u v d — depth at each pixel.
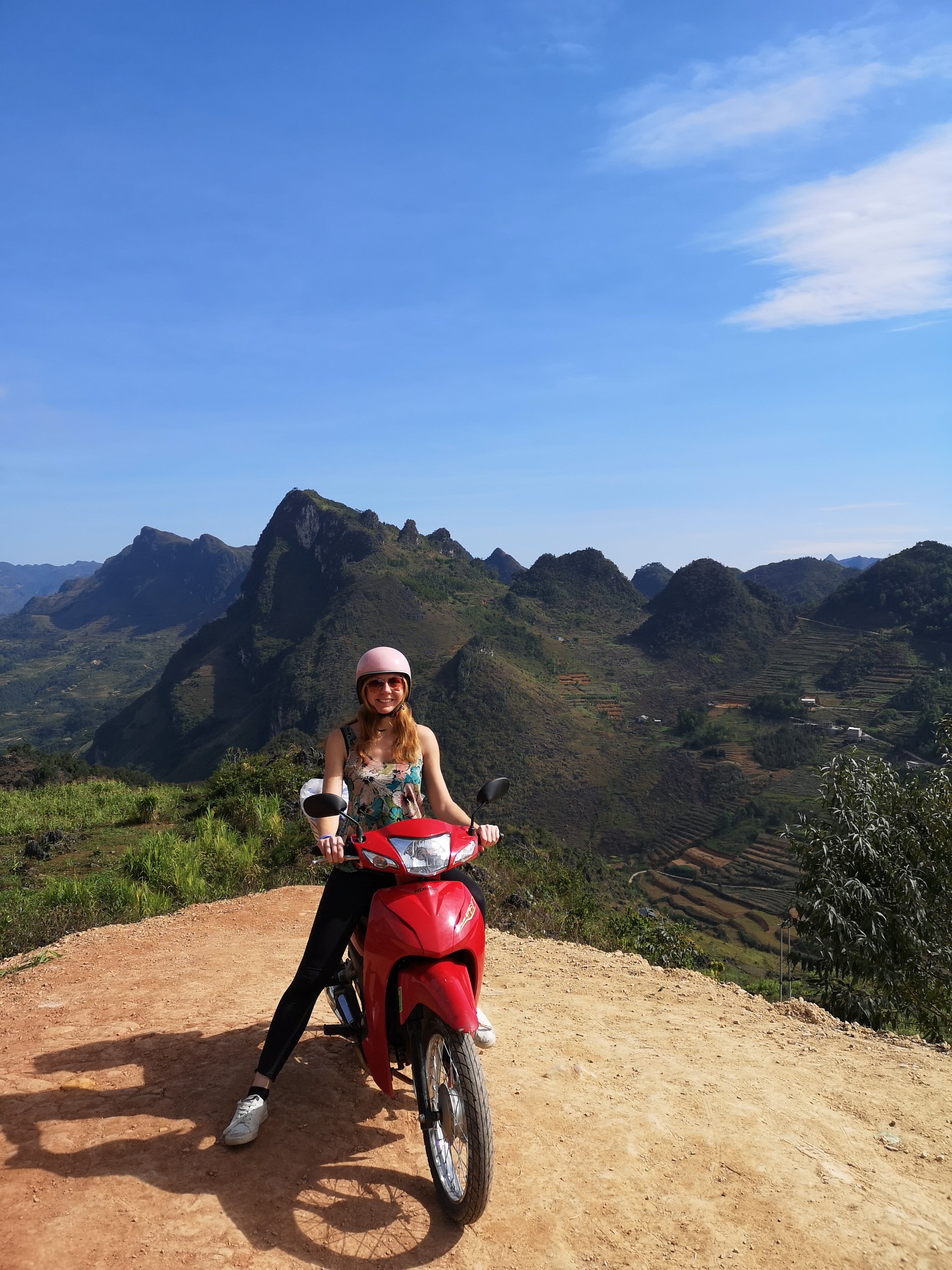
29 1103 3.27
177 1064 3.67
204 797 17.64
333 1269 2.40
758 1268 2.57
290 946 6.28
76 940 6.57
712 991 5.72
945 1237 2.80
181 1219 2.53
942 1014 7.34
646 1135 3.29
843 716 178.50
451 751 171.00
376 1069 2.90
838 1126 3.56
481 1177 2.45
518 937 7.18
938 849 7.89
